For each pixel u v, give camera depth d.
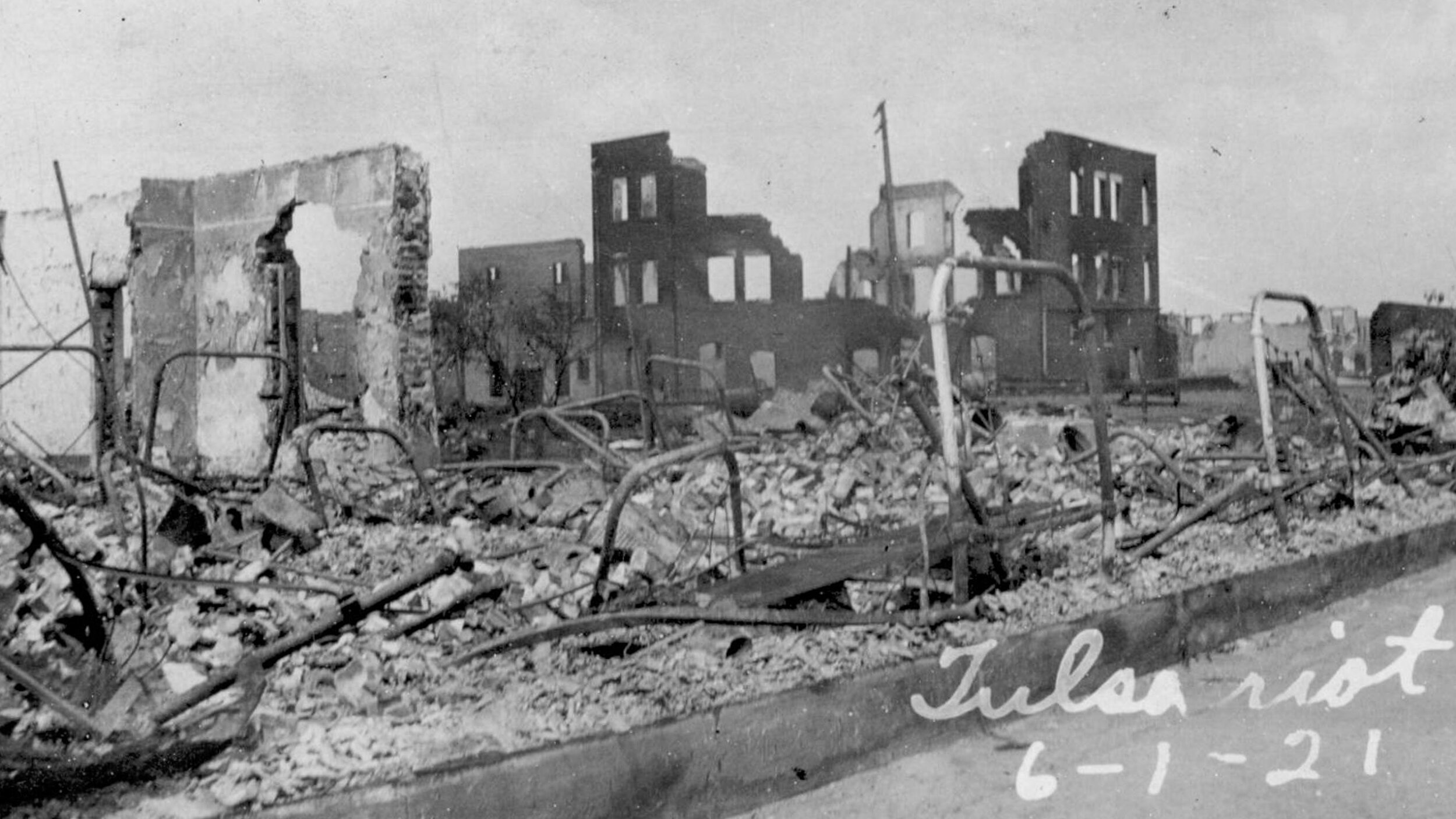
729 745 3.75
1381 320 27.64
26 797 2.99
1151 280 48.22
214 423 17.20
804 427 17.48
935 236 44.91
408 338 16.09
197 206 17.58
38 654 4.67
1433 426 12.67
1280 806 3.66
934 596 5.55
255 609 5.66
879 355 43.25
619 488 4.96
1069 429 13.03
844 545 6.19
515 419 11.48
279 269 16.30
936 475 10.14
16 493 4.64
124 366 18.66
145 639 5.05
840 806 3.80
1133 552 6.41
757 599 4.90
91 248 17.97
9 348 7.32
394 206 15.97
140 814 2.90
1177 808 3.68
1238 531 7.50
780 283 45.41
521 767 3.26
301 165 16.72
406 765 3.22
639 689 3.97
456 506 9.67
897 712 4.29
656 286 45.84
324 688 4.27
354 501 10.13
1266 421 7.71
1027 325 44.09
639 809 3.51
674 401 13.44
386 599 4.12
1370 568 7.36
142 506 6.18
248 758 3.30
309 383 20.66
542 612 5.34
